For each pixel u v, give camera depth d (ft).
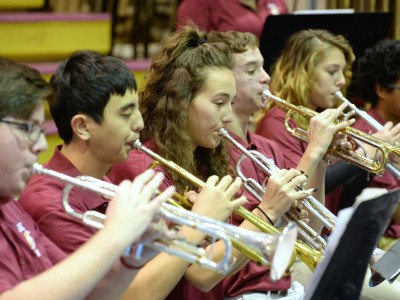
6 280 12.62
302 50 24.61
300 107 21.49
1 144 12.23
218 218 14.88
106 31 39.83
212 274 16.06
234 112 21.26
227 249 12.77
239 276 19.72
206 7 32.94
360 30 28.43
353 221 13.44
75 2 41.88
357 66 27.25
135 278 14.90
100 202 15.33
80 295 11.67
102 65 14.85
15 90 12.22
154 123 17.74
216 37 21.40
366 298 21.63
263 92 21.45
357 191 25.12
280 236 12.24
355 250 14.17
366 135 20.59
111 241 11.87
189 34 18.03
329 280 14.10
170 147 17.52
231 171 19.52
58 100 14.92
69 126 14.96
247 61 21.09
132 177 17.31
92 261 11.71
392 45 26.55
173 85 17.54
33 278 11.72
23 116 12.32
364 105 28.37
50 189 15.02
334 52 24.56
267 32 26.91
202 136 17.78
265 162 18.33
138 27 43.47
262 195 18.08
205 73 17.51
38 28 37.76
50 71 36.01
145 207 12.25
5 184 12.44
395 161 22.63
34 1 40.52
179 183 17.15
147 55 43.16
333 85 24.53
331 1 39.83
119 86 14.78
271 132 23.80
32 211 14.90
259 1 33.88
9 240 13.20
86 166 15.16
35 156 12.66
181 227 14.88
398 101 26.61
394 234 25.12
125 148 15.17
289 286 19.97
